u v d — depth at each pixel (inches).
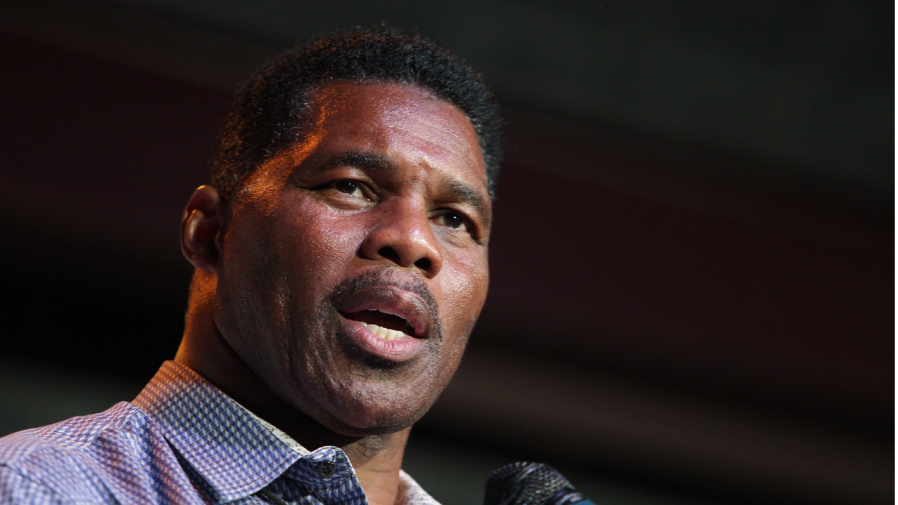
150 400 78.5
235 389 78.6
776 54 310.3
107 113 223.3
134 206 218.8
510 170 275.6
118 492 65.2
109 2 229.8
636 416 267.7
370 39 93.7
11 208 207.3
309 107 84.1
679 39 302.0
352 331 73.9
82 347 211.5
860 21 316.5
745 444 278.8
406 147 80.1
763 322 288.4
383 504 81.7
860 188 312.5
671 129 298.0
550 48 288.8
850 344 295.9
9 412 196.7
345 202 78.0
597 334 268.7
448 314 79.5
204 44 240.4
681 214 293.3
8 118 211.3
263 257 76.5
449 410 252.4
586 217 279.4
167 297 220.4
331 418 75.6
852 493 287.7
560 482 88.7
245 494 69.6
